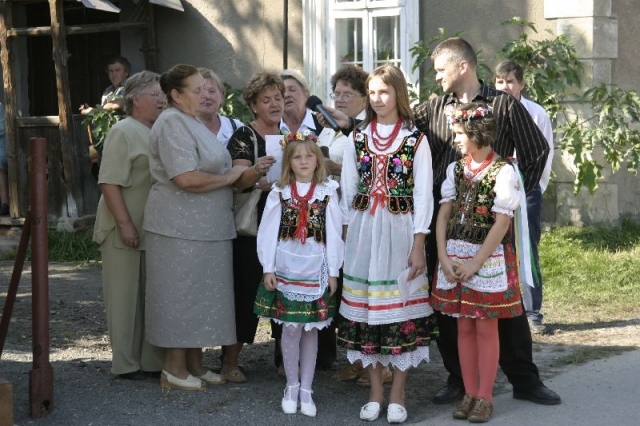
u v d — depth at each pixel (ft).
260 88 19.51
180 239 18.70
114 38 40.78
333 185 18.20
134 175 19.72
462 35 34.71
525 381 18.26
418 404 18.56
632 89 34.96
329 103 36.68
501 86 23.32
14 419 17.61
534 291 23.39
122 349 19.89
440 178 18.42
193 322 18.76
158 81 20.03
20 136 37.04
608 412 17.69
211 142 18.93
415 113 18.74
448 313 17.46
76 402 18.56
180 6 37.93
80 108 38.04
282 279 17.97
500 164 17.12
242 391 19.29
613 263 29.86
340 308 17.97
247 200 19.45
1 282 31.40
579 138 31.32
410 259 17.40
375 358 17.57
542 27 33.71
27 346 23.49
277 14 37.14
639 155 31.50
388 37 35.96
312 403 17.99
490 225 17.20
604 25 33.17
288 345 18.04
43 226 17.65
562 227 33.30
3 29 36.24
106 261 20.03
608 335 23.29
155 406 18.31
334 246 17.99
